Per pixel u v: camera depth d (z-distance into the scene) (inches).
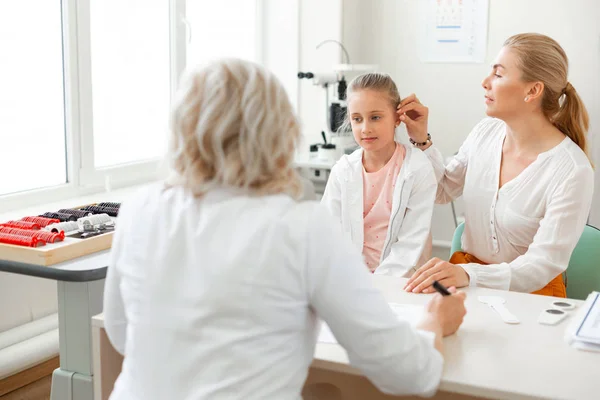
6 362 95.5
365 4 158.6
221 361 40.6
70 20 109.4
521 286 74.9
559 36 142.8
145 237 44.4
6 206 102.0
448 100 153.5
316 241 42.3
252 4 155.0
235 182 42.8
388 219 86.4
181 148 43.7
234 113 42.2
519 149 84.2
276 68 157.6
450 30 150.7
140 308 43.2
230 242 41.6
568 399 45.2
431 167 86.7
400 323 44.8
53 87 110.3
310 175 145.6
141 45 127.4
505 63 80.7
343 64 146.1
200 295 41.1
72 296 71.7
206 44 143.7
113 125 123.3
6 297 100.3
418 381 44.9
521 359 51.2
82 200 111.7
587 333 54.2
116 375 60.4
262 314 41.1
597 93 141.6
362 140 85.7
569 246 77.6
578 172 78.2
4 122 103.4
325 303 43.0
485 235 86.8
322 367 51.4
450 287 65.0
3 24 101.7
